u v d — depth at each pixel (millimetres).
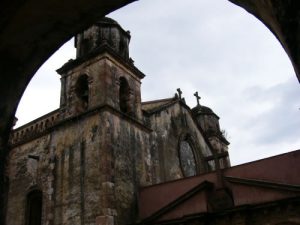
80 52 21906
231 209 15930
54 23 4922
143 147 20531
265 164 16922
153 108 24000
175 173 22812
